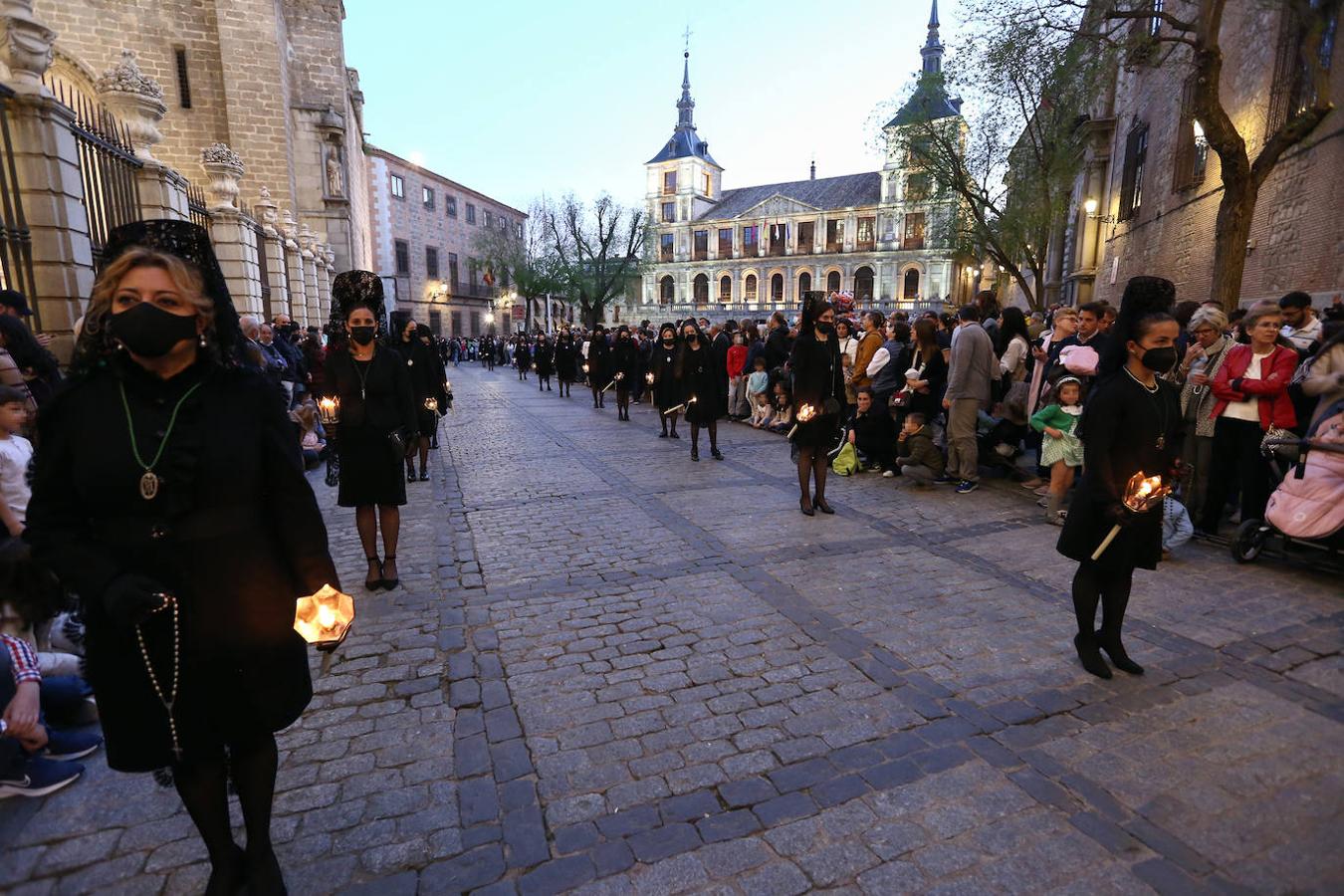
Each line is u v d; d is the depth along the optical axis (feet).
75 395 5.16
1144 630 11.81
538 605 13.30
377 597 13.83
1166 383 9.81
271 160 68.03
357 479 13.82
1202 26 23.58
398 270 140.36
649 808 7.62
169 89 65.16
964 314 21.79
